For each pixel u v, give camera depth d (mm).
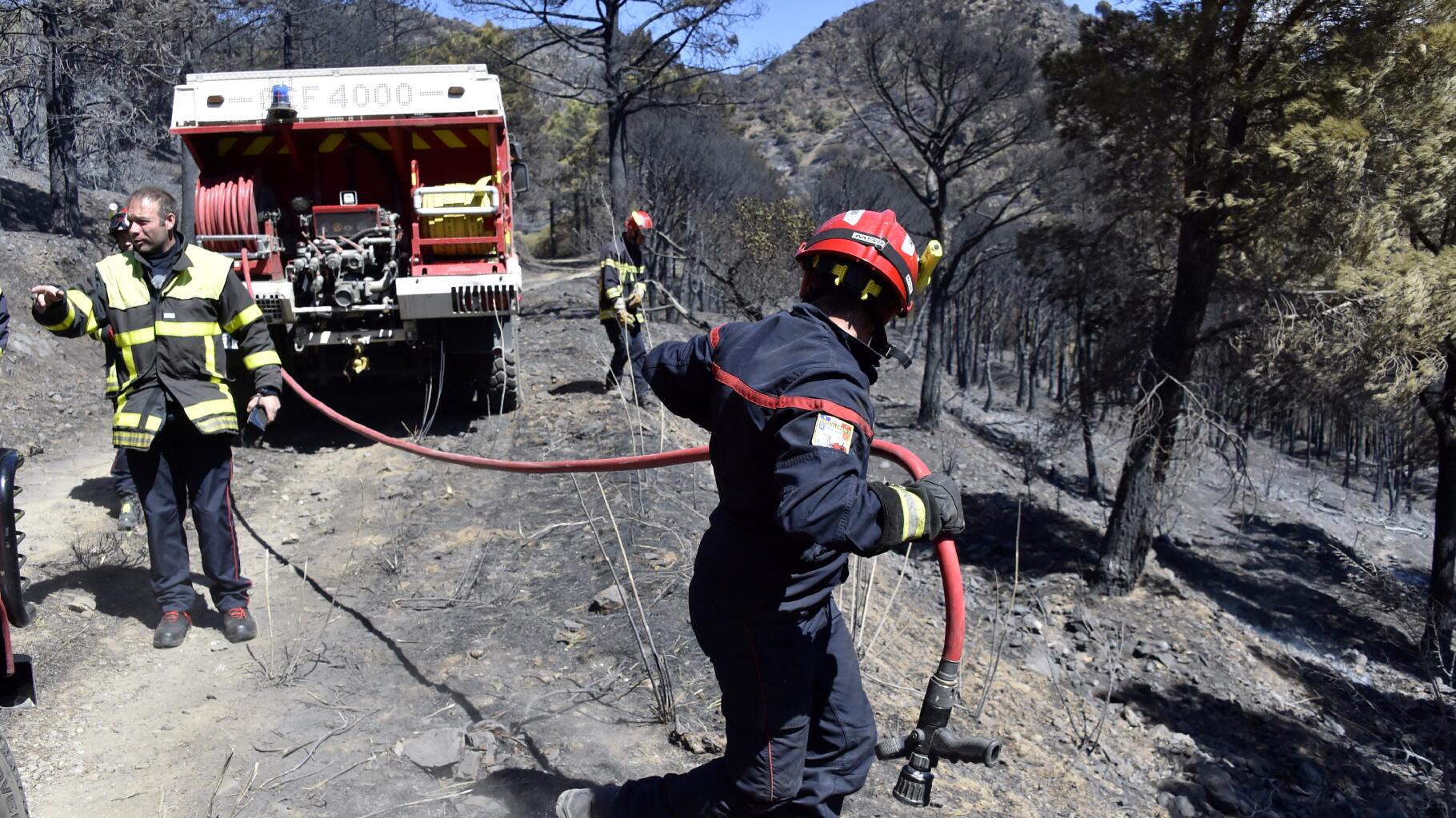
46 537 6309
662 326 19766
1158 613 14047
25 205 23500
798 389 2178
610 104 25625
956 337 43406
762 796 2494
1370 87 12492
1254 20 12969
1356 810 8906
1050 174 21750
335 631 4969
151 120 20391
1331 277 13594
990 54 21719
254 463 8094
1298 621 16375
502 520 6742
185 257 4414
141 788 3539
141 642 4742
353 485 7645
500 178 8906
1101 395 16641
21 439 9039
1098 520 19719
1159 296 15719
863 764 2631
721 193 35562
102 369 12531
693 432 9719
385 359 9547
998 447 27141
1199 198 13602
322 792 3518
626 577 5609
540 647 4852
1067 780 5496
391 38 34938
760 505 2322
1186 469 14328
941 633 7879
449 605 5336
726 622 2445
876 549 2139
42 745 3801
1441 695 12609
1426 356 14398
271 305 8406
